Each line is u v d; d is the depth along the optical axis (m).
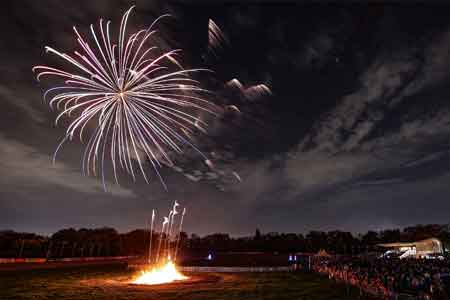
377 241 141.88
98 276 60.19
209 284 49.09
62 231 143.12
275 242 137.50
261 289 42.97
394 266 40.31
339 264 52.91
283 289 42.44
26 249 105.19
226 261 96.00
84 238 138.12
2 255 98.31
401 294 30.08
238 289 43.38
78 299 36.69
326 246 139.25
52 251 111.12
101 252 132.38
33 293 40.66
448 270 33.84
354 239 144.00
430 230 113.50
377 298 32.56
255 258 99.75
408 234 130.00
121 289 44.00
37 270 70.69
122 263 96.62
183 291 42.12
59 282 51.09
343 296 35.41
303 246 138.25
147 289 44.03
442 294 27.75
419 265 40.09
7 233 115.69
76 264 90.88
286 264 87.94
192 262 94.50
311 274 60.12
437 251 76.19
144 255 143.00
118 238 147.62
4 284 48.41
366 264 49.53
